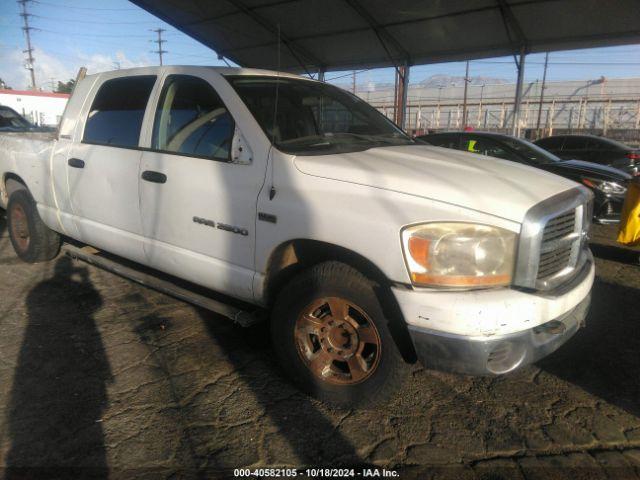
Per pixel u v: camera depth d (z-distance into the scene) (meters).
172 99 3.52
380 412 2.86
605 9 10.18
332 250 2.72
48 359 3.33
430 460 2.47
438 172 2.68
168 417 2.76
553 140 12.96
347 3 10.84
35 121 36.06
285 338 2.91
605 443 2.62
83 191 4.05
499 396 3.05
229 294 3.22
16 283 4.68
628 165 11.47
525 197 2.47
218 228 3.10
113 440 2.55
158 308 4.20
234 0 11.09
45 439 2.55
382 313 2.54
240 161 3.01
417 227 2.36
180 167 3.28
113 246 3.94
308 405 2.90
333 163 2.72
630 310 4.34
